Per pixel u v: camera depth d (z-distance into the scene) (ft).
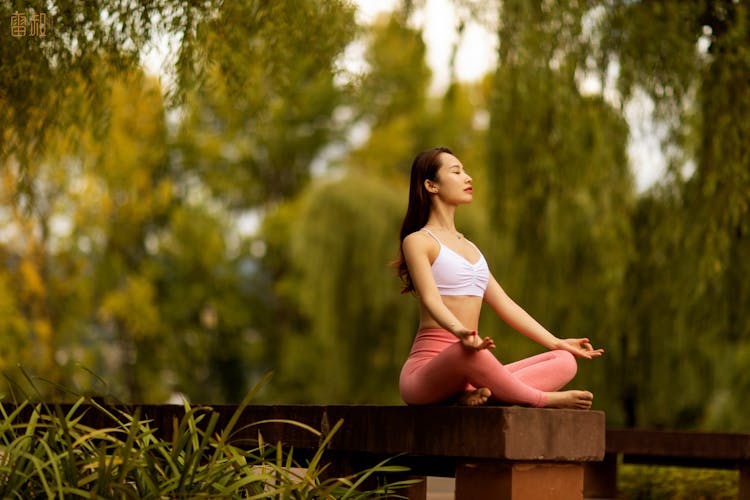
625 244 43.91
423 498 20.06
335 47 27.66
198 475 15.48
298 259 72.43
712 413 60.18
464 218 63.16
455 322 16.67
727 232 38.04
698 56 37.68
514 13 37.86
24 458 15.52
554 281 49.65
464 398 17.07
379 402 71.61
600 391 54.80
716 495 31.53
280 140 123.24
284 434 20.02
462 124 109.50
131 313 90.38
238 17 26.78
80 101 28.89
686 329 44.65
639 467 34.22
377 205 71.61
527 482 16.38
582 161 42.01
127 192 86.38
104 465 14.49
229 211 121.49
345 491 17.12
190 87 27.32
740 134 36.14
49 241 79.25
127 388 98.68
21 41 25.39
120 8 26.09
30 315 78.23
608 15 38.37
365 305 70.79
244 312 113.50
